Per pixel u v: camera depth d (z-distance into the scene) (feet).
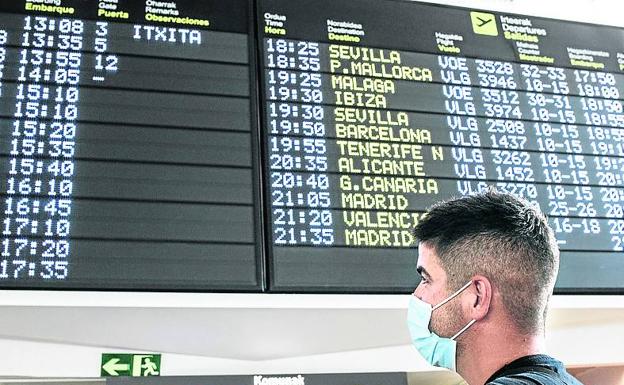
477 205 5.03
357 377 7.97
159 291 7.79
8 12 8.59
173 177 8.29
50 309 7.57
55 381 7.57
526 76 10.14
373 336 8.22
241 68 9.11
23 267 7.50
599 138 10.02
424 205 8.87
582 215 9.39
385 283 8.37
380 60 9.64
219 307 7.92
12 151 7.94
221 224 8.20
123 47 8.79
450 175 9.15
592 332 8.82
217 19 9.29
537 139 9.73
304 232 8.38
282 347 7.98
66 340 7.54
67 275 7.58
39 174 7.92
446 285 4.97
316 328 8.13
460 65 9.94
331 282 8.22
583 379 9.37
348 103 9.23
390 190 8.84
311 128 8.95
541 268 4.81
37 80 8.35
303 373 7.89
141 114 8.50
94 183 8.04
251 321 8.01
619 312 9.00
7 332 7.43
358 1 9.96
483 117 9.66
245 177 8.50
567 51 10.54
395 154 9.08
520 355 4.67
